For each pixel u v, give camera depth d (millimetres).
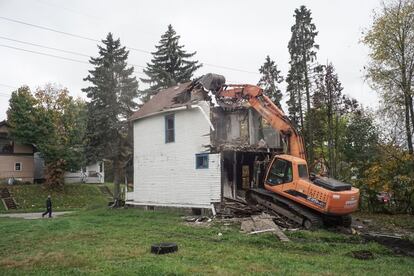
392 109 25766
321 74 33875
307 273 9375
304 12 36312
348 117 31188
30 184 50344
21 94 51156
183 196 23734
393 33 25422
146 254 11695
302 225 17438
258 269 9742
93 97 41125
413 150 24781
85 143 48688
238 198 21312
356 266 10328
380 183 24469
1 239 15656
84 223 19812
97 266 10227
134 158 28125
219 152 21625
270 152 21969
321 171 23812
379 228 18578
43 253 12297
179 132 24281
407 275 9445
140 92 42375
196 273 9227
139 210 25500
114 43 42438
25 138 50344
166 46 43562
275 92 40344
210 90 22172
